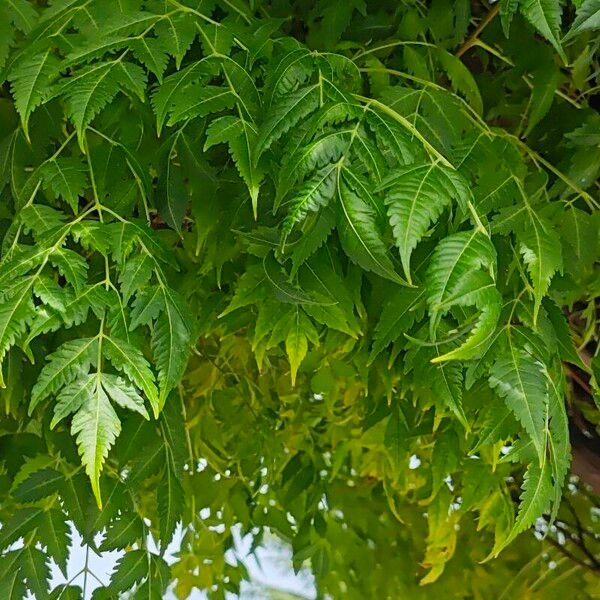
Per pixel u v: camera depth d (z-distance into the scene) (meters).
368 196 0.83
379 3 1.05
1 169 0.95
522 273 0.90
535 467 0.85
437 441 1.20
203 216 0.98
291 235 0.91
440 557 1.49
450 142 0.96
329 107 0.84
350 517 1.82
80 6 0.90
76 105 0.84
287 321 0.98
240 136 0.86
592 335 1.15
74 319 0.83
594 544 1.75
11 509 1.14
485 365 0.88
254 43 0.91
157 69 0.86
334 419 1.48
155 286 0.86
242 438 1.48
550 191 1.04
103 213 0.93
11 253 0.87
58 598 0.97
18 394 1.03
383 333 0.92
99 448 0.81
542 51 1.05
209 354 1.42
